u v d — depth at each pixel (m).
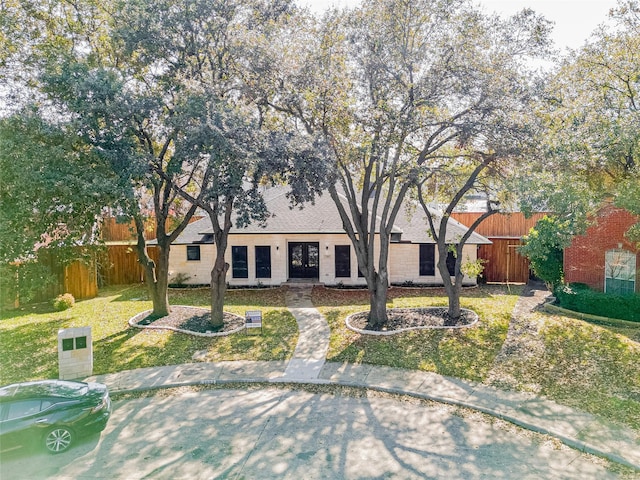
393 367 12.65
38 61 13.34
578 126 13.69
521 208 13.96
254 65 13.41
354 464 7.89
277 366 12.85
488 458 8.08
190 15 12.97
